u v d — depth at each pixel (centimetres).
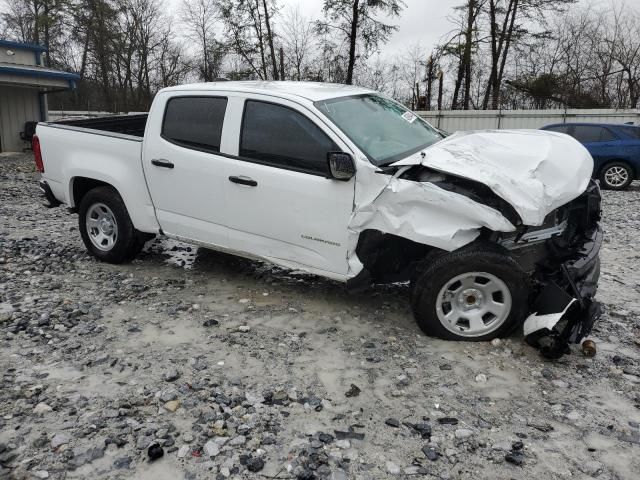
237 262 630
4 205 973
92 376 377
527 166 411
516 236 418
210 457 297
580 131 1370
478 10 2822
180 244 701
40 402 344
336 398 357
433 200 399
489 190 399
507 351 416
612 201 1173
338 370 392
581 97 3141
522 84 3038
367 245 438
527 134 489
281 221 470
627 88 3297
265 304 509
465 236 404
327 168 445
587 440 317
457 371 389
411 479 285
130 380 373
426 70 3059
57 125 626
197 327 458
